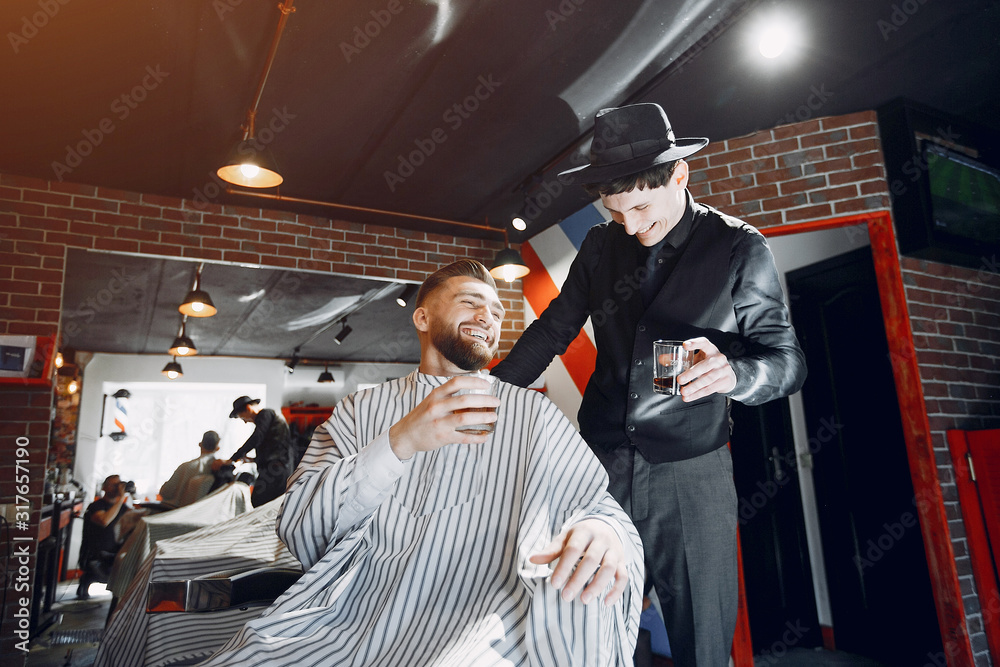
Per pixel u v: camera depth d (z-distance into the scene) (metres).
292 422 6.59
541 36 2.44
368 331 5.94
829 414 3.50
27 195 3.47
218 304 5.12
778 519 3.57
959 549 2.69
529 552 0.97
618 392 1.64
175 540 1.71
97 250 3.60
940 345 2.95
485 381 0.98
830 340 3.54
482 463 1.16
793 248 3.75
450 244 4.67
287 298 4.95
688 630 1.48
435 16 2.29
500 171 3.59
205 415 6.59
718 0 2.26
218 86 2.66
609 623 0.88
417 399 1.26
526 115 3.00
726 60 2.60
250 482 4.52
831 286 3.53
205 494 4.52
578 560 0.86
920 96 2.93
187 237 3.82
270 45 2.38
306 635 0.97
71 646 3.58
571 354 4.16
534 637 0.85
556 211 4.24
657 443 1.53
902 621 3.06
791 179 3.11
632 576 0.98
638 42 2.48
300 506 1.05
